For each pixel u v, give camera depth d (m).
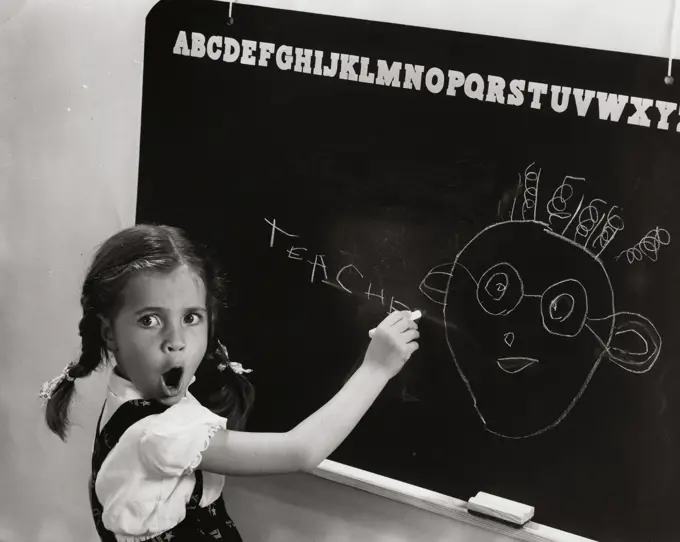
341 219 1.36
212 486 1.37
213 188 1.46
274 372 1.45
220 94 1.43
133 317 1.40
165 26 1.46
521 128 1.21
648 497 1.20
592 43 1.17
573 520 1.25
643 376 1.18
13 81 1.65
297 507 1.51
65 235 1.67
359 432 1.40
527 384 1.25
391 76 1.29
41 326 1.72
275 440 1.28
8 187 1.69
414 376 1.33
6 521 1.80
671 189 1.14
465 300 1.28
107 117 1.59
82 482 1.72
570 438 1.24
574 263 1.20
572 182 1.19
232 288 1.46
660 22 1.13
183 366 1.40
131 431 1.28
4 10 1.63
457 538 1.36
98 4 1.55
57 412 1.71
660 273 1.16
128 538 1.28
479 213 1.25
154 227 1.48
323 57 1.34
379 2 1.29
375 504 1.42
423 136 1.28
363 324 1.36
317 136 1.36
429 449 1.34
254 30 1.39
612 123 1.16
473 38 1.23
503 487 1.29
